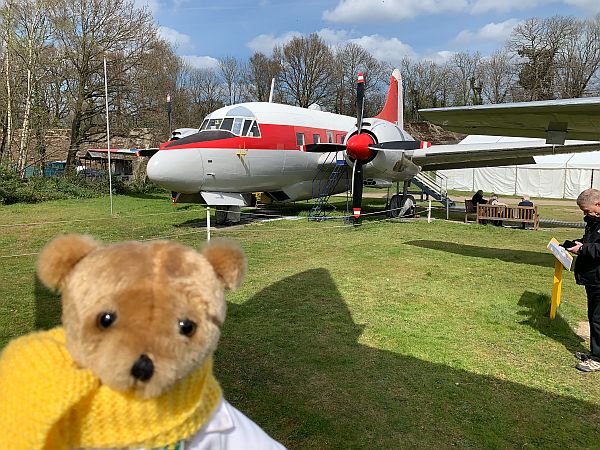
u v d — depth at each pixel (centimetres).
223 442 142
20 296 645
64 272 133
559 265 570
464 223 1509
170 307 121
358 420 354
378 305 639
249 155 1282
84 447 121
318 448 318
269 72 5497
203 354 126
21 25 2331
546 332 550
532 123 754
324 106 5566
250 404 372
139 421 121
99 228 1282
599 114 659
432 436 336
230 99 5781
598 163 2750
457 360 467
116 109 2605
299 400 381
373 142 1401
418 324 568
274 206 1984
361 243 1112
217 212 1380
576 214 1942
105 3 2423
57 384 114
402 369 443
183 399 129
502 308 633
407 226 1416
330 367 443
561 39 5034
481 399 392
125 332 115
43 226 1309
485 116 735
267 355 468
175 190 1237
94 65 2498
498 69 5619
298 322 564
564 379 432
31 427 111
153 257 132
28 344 124
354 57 5569
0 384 119
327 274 805
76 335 120
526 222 1433
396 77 1844
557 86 5103
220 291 139
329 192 1562
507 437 338
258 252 988
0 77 2381
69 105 2567
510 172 3138
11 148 2395
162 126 2762
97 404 119
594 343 453
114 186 2492
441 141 5366
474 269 863
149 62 2617
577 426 354
